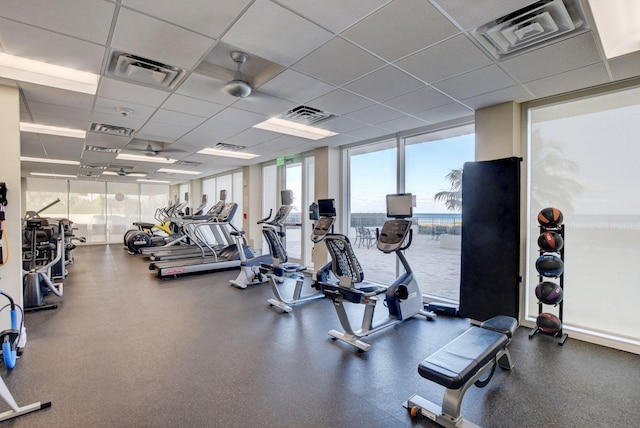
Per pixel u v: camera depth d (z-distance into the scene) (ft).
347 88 10.87
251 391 7.86
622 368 9.06
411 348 10.43
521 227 12.28
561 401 7.50
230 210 21.84
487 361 6.99
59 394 7.64
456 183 15.93
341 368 9.06
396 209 12.40
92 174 33.47
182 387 8.01
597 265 11.09
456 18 6.93
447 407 6.61
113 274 22.02
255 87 10.78
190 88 10.81
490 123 12.64
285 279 20.79
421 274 18.65
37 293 14.19
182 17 6.85
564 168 11.75
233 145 20.27
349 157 20.99
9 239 9.91
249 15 6.80
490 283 12.07
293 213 25.00
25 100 11.66
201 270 21.88
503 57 8.68
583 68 9.27
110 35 7.54
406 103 12.37
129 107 12.61
